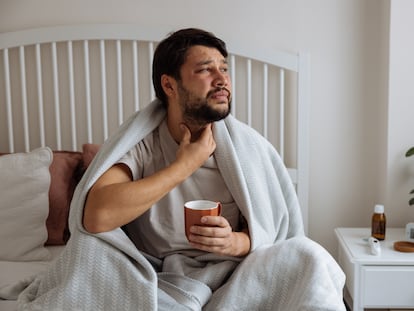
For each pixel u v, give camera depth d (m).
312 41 2.05
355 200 2.14
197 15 2.04
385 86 1.99
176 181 1.11
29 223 1.63
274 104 2.09
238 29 2.05
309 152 2.12
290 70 2.05
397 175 1.98
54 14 2.04
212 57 1.16
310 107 2.09
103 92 2.04
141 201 1.07
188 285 1.12
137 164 1.22
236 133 1.29
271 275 1.09
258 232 1.21
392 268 1.68
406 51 1.92
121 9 2.04
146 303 1.03
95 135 2.12
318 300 0.98
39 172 1.66
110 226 1.07
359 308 1.71
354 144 2.11
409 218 2.00
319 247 1.12
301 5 2.04
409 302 1.69
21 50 2.02
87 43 2.02
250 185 1.26
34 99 2.10
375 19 2.03
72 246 1.08
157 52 1.24
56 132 2.10
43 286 1.11
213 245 1.08
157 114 1.27
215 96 1.15
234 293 1.09
